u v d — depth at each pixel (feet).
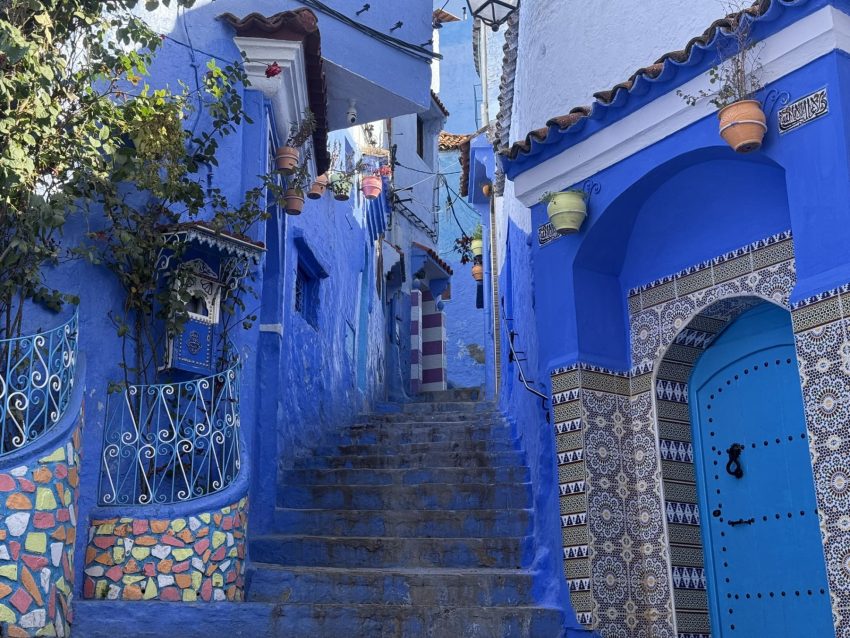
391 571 24.34
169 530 21.15
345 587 23.49
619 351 24.80
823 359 18.33
